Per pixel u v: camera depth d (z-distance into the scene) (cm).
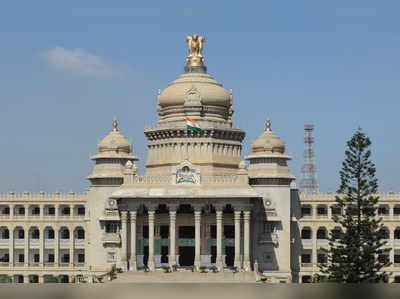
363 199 18212
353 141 17950
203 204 19550
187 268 19400
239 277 18550
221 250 19538
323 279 17750
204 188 19612
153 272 19112
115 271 19388
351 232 17588
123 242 19875
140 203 19725
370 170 17900
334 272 17425
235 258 19462
